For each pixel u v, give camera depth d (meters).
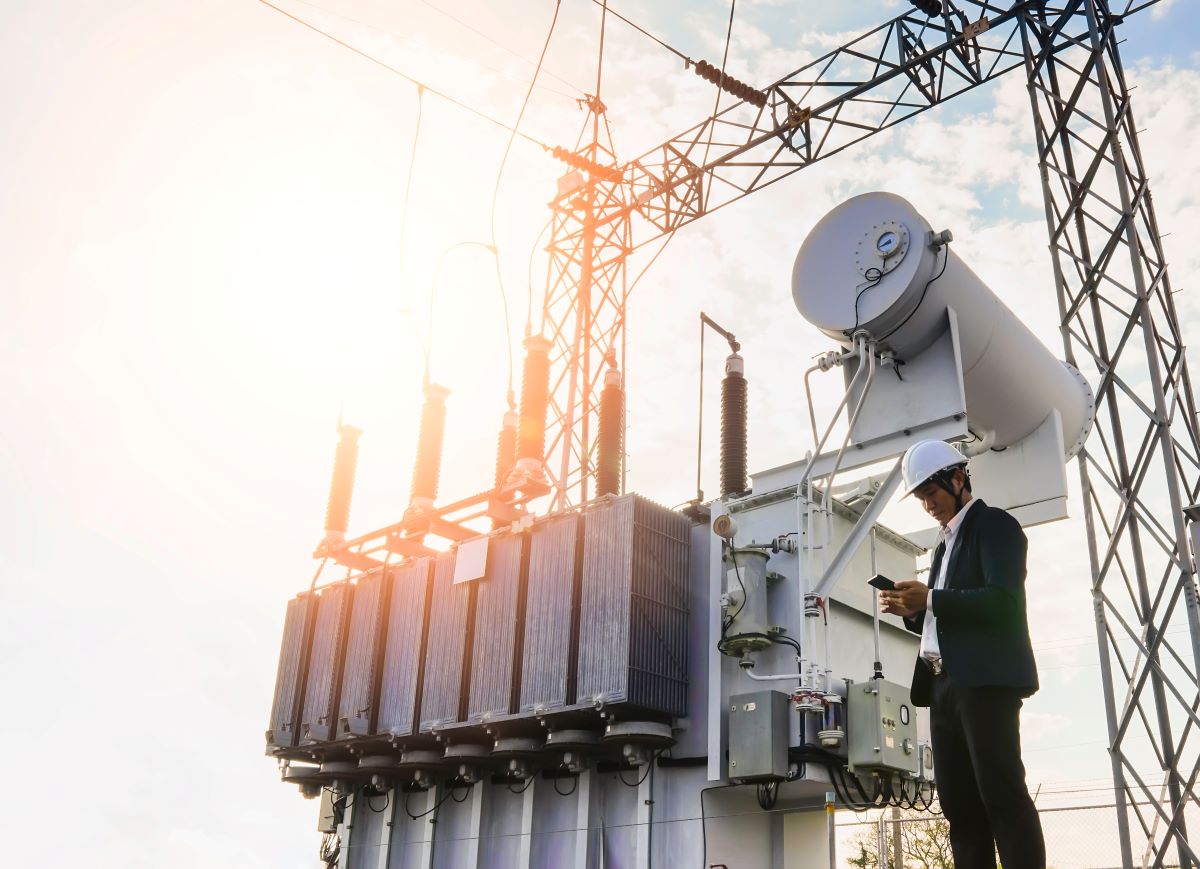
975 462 17.72
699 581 17.41
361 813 21.64
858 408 15.47
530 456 20.08
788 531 16.56
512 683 17.64
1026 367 16.56
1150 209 16.55
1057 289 15.14
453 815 19.62
